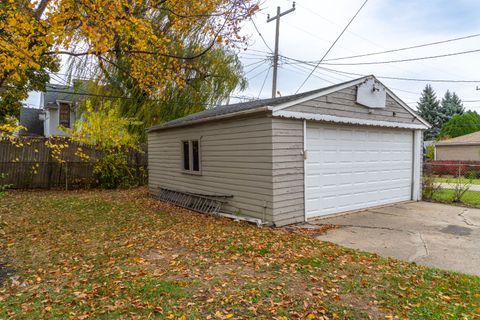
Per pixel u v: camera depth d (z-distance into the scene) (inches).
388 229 261.6
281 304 133.6
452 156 1047.0
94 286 153.6
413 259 190.9
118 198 443.2
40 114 1052.5
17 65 211.5
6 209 348.2
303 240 230.1
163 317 124.7
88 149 545.0
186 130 386.6
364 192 352.2
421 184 417.1
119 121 557.6
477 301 136.2
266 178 273.7
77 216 318.7
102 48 220.7
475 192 479.8
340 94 316.8
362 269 171.6
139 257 195.2
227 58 633.6
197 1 276.7
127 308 131.8
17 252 206.5
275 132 268.4
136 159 578.2
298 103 281.1
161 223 290.0
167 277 163.6
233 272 169.5
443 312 127.0
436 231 253.3
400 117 382.6
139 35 255.8
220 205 330.3
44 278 165.0
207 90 635.5
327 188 314.5
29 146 510.3
